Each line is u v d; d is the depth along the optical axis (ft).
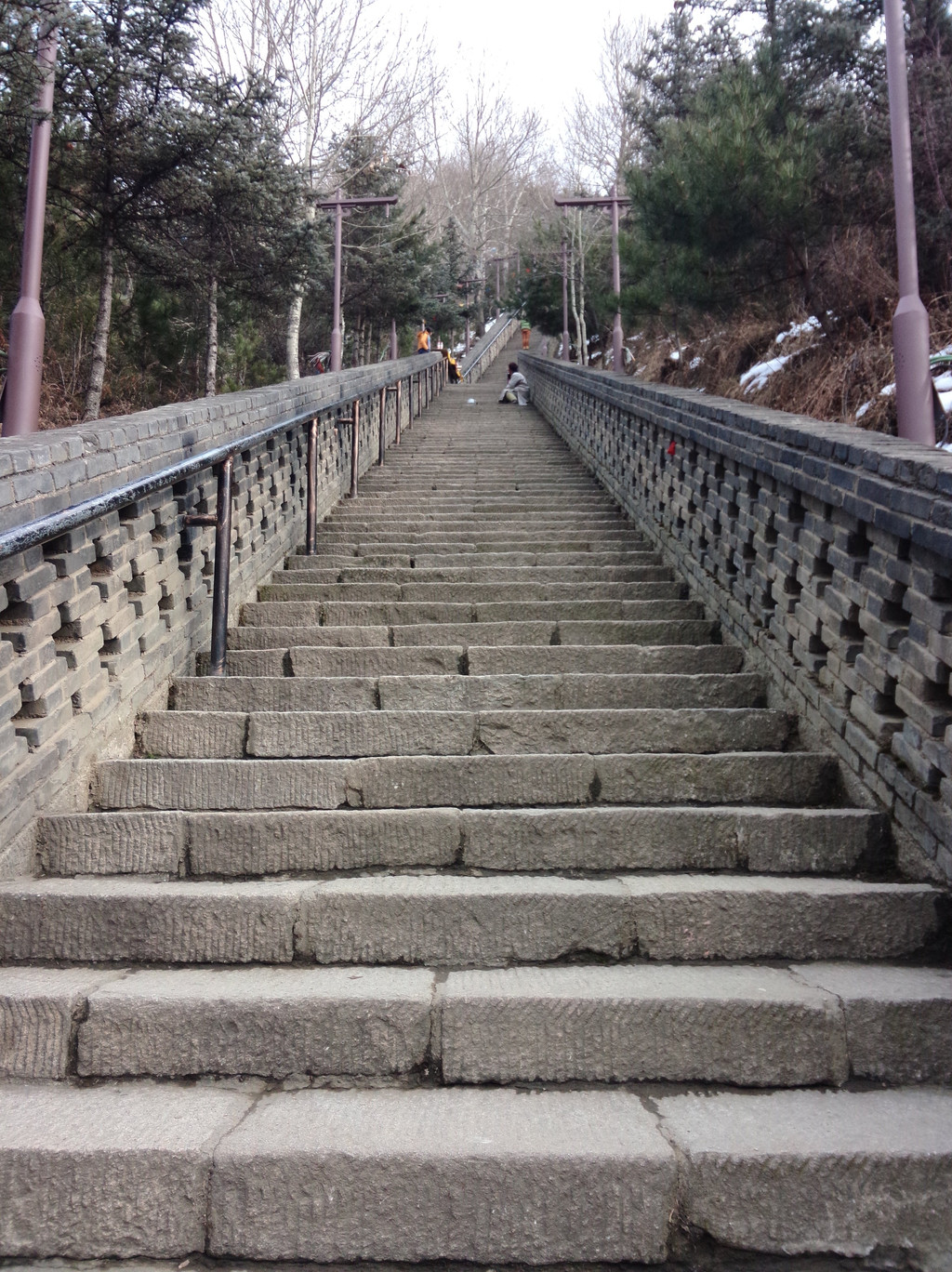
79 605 12.13
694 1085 8.29
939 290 27.50
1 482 10.10
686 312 38.47
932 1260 6.95
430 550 24.40
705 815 11.08
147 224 36.63
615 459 29.96
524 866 10.98
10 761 10.49
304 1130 7.50
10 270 34.40
